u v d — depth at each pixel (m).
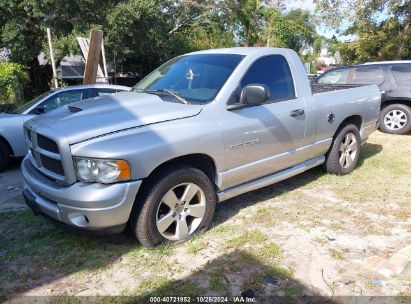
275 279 3.14
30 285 3.10
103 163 3.05
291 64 4.68
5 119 6.69
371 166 6.27
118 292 3.00
